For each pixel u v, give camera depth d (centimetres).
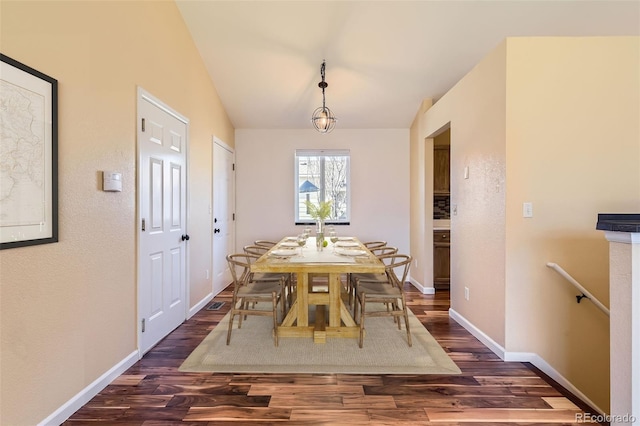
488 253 266
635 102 238
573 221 239
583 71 239
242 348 262
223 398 195
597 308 240
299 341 276
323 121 359
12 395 149
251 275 335
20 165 150
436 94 432
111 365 214
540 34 329
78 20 185
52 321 169
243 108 463
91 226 196
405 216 518
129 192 234
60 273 174
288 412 182
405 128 518
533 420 176
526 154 239
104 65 207
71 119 180
